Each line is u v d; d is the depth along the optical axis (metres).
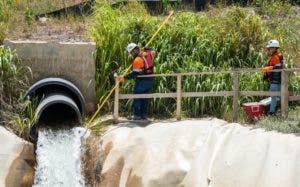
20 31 15.12
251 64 14.11
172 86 13.59
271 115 12.25
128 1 16.30
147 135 11.80
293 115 12.18
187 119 12.79
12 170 11.30
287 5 17.69
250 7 17.83
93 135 12.48
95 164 11.83
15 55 13.11
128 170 11.28
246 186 10.10
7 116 12.40
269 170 10.13
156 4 17.20
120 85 13.54
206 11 17.12
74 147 12.46
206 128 11.69
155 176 10.88
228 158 10.70
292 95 12.36
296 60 14.70
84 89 13.82
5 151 11.52
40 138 12.52
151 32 14.33
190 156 11.09
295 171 9.89
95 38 14.16
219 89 13.22
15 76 12.78
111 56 13.94
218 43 14.25
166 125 12.06
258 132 11.18
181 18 14.98
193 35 14.27
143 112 13.01
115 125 12.64
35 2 18.47
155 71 13.48
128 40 14.09
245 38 14.35
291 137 10.69
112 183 11.34
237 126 11.66
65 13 17.03
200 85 13.29
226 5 17.78
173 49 14.12
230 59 14.06
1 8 16.75
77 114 12.80
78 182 11.89
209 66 13.88
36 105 12.97
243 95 12.62
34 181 11.77
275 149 10.45
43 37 14.49
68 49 13.68
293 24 16.72
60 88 13.70
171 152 11.23
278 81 12.29
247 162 10.44
